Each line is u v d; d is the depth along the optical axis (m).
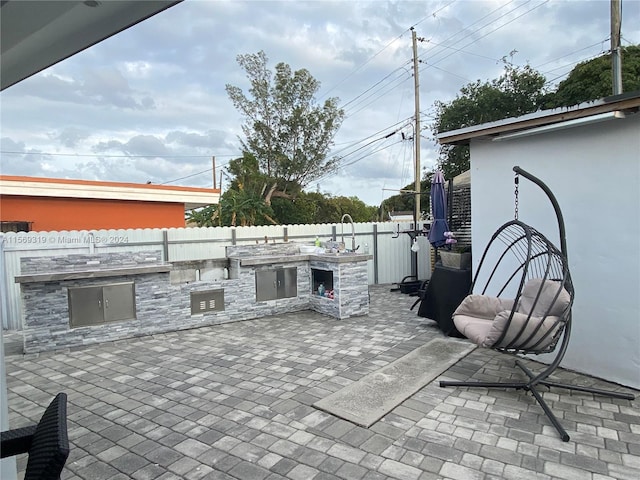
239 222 15.34
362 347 4.84
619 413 3.08
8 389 3.81
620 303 3.61
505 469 2.38
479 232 4.96
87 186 9.59
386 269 10.45
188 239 8.55
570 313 3.30
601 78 11.45
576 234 3.94
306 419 3.06
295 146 23.58
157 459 2.59
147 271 5.52
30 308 4.89
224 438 2.82
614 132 3.60
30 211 9.12
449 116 15.92
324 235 9.98
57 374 4.18
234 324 6.18
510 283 4.68
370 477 2.34
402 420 3.01
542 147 4.21
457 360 4.28
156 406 3.36
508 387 3.49
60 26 1.45
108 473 2.45
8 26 1.43
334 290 6.47
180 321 5.87
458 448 2.62
